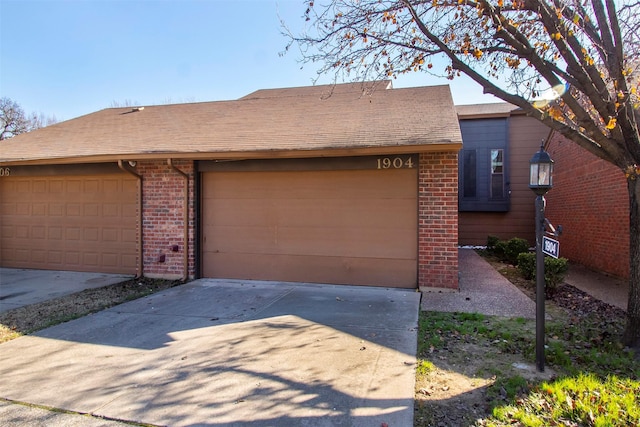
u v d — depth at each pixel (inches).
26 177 346.3
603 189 326.3
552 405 109.8
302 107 377.4
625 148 151.7
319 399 116.7
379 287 268.5
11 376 137.2
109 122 408.5
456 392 119.3
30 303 235.9
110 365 145.6
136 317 206.2
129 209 318.3
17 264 351.6
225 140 293.9
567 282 286.8
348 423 103.6
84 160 294.5
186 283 287.4
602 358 143.3
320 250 280.4
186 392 123.3
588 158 355.6
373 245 270.7
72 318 205.6
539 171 133.3
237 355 152.6
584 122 148.5
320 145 251.8
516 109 504.7
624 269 292.7
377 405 112.3
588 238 357.1
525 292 257.0
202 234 303.0
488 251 470.9
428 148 232.8
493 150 506.9
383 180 269.0
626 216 289.7
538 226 136.7
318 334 175.0
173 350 159.6
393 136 253.6
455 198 250.1
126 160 291.9
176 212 301.7
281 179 288.0
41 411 113.2
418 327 181.8
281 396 119.2
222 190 299.0
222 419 107.2
